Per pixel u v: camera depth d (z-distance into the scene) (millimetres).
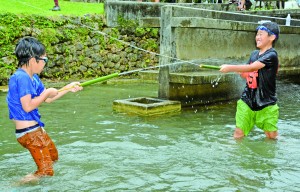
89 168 4273
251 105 5414
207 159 4629
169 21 7469
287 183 3900
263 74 5262
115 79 11695
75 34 11297
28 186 3742
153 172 4180
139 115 7004
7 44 10188
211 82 7430
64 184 3811
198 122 6574
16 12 10586
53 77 10953
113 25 12008
